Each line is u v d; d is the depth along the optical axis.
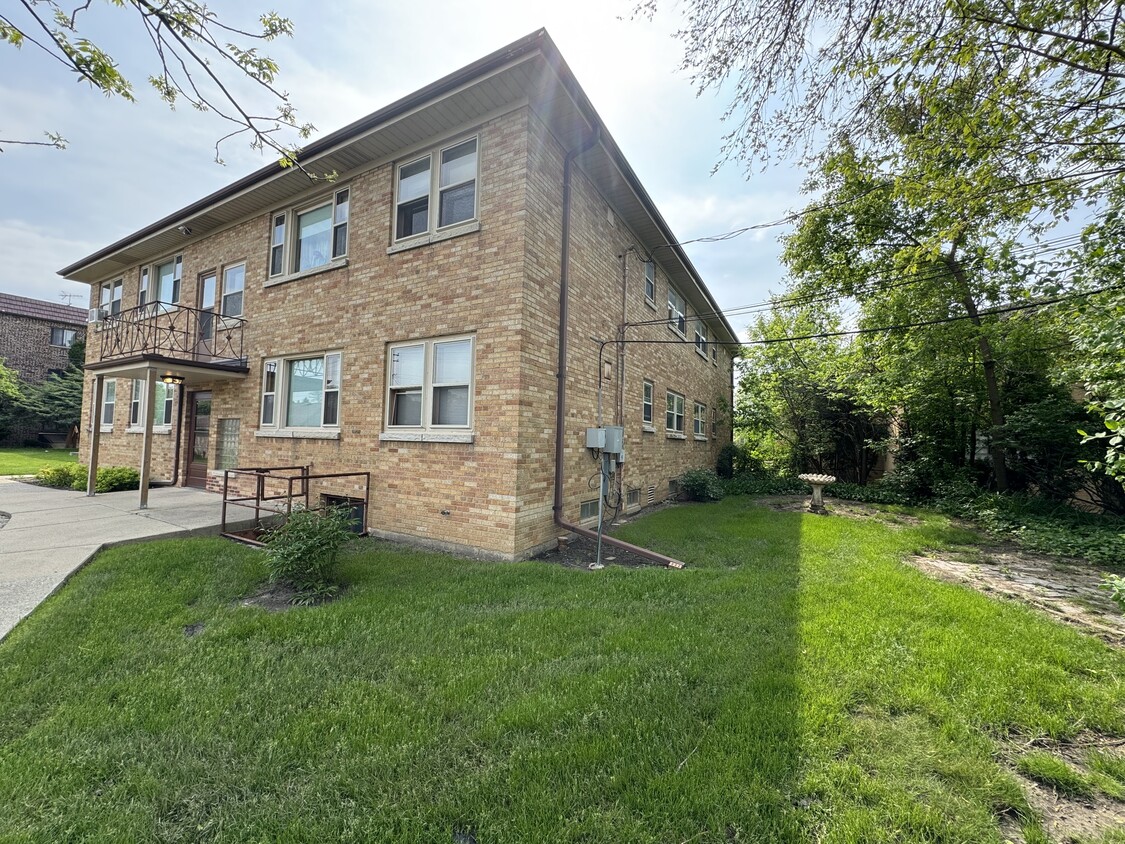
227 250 10.06
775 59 4.24
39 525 6.83
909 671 3.17
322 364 8.33
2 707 2.72
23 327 25.69
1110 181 4.86
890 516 10.29
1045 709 2.82
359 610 4.22
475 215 6.73
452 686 2.97
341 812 1.99
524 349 6.32
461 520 6.53
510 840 1.85
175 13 2.98
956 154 4.37
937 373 11.11
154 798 2.07
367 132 7.13
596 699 2.82
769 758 2.30
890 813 2.01
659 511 10.63
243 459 9.33
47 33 2.85
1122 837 1.95
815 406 15.82
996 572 6.03
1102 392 5.84
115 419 12.72
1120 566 6.30
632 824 1.92
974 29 3.55
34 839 1.85
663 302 12.51
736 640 3.64
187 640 3.60
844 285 12.29
